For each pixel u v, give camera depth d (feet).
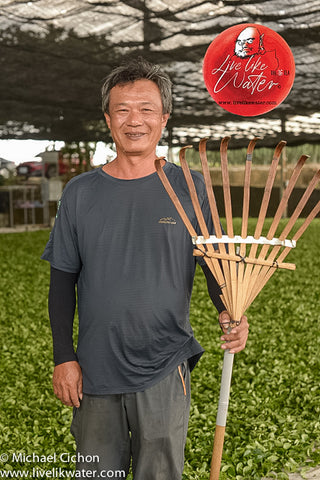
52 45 34.19
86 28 31.60
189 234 6.76
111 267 6.68
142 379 6.71
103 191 6.80
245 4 28.07
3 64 38.29
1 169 79.66
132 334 6.66
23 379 17.75
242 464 11.84
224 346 6.64
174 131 76.02
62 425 14.29
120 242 6.68
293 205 93.15
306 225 6.50
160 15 29.78
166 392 6.73
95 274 6.72
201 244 6.53
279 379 17.24
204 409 15.10
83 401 6.95
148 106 6.64
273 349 20.49
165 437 6.72
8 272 39.32
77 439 7.14
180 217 6.71
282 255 6.62
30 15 29.37
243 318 6.68
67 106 54.49
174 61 38.75
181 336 6.86
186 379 6.98
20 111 56.13
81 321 6.93
